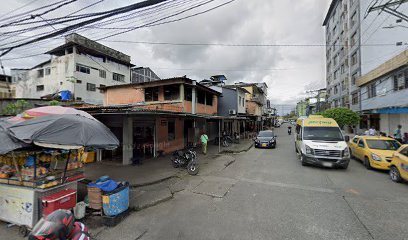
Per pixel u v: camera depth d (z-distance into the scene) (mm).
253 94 32500
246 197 5660
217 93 18547
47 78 25672
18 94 28047
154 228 4043
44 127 3535
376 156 8320
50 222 1839
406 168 6426
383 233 3775
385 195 5727
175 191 6117
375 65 20500
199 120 16391
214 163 9922
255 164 10016
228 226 4082
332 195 5762
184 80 12906
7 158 4250
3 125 3816
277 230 3912
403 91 14477
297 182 7023
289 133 30062
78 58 24266
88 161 9539
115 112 7445
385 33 19516
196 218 4441
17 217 4031
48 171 4215
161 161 9945
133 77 31672
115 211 4234
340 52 31172
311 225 4086
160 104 12547
